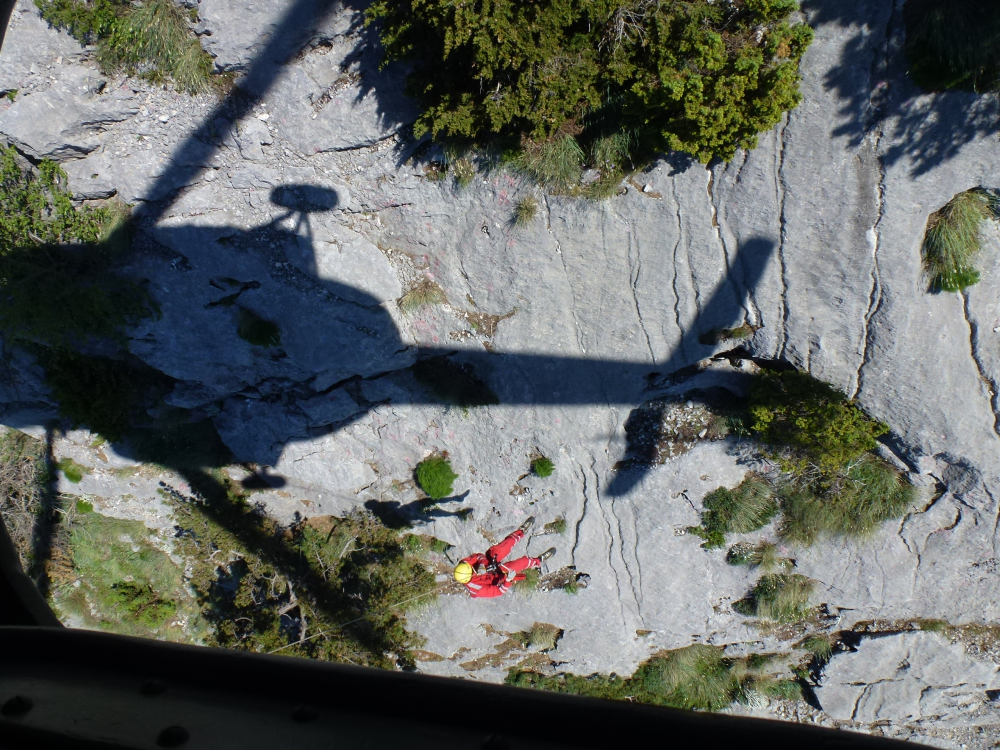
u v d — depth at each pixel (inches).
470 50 251.8
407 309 409.1
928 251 313.3
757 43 244.5
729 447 426.0
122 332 423.2
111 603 628.7
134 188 357.1
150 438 532.1
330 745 70.6
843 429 375.9
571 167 315.6
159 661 82.1
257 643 572.1
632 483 455.8
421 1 238.4
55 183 351.6
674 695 570.3
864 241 316.2
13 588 104.7
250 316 414.0
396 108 319.6
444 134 318.7
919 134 279.6
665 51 243.4
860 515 431.5
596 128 298.0
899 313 332.8
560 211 343.6
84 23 294.4
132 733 69.6
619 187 327.3
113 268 386.3
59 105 322.3
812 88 277.3
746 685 562.9
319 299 400.8
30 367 464.1
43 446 565.9
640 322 382.6
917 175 291.1
